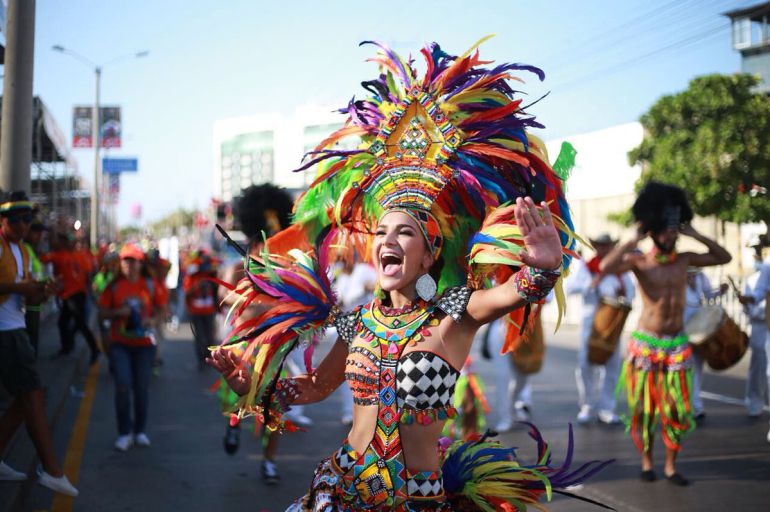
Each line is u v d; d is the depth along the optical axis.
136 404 7.95
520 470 3.36
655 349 6.67
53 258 13.04
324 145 3.66
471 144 3.35
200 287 13.23
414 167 3.35
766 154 18.59
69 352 13.27
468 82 3.39
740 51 24.03
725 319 8.59
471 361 6.97
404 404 3.05
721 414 9.51
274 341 3.55
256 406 3.58
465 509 3.36
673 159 19.12
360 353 3.17
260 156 96.94
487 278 3.39
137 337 7.82
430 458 3.09
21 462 6.29
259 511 5.89
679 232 6.86
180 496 6.25
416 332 3.10
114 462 7.26
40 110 16.14
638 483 6.55
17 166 9.10
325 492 3.17
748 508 5.84
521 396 9.28
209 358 3.56
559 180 3.42
